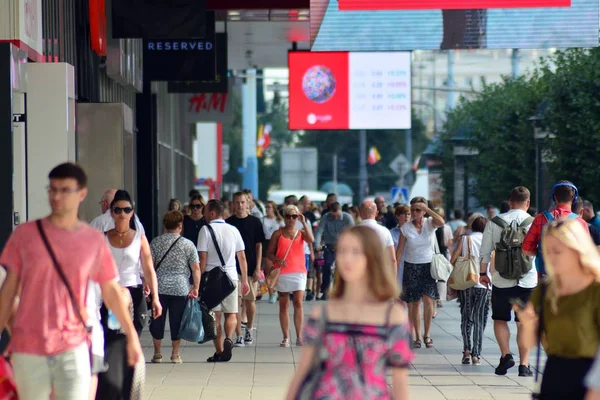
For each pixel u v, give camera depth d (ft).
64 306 61.67
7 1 112.68
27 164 116.06
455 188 381.60
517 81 360.28
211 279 127.95
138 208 248.73
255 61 372.99
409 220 155.74
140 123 248.11
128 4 161.38
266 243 209.46
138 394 79.00
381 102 292.20
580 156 278.87
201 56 205.87
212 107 367.04
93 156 151.23
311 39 172.55
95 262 63.10
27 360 61.57
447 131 453.58
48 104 116.37
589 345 60.13
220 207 130.41
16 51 109.81
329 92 291.38
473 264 126.82
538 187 248.52
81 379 62.28
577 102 274.98
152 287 96.78
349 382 51.01
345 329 51.65
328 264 210.38
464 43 171.83
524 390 108.78
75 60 155.94
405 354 51.47
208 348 144.25
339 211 209.67
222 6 202.49
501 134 346.74
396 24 172.35
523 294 116.88
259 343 150.92
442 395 105.81
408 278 144.97
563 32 170.60
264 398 103.45
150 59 205.46
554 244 59.98
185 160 392.47
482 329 128.88
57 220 62.39
